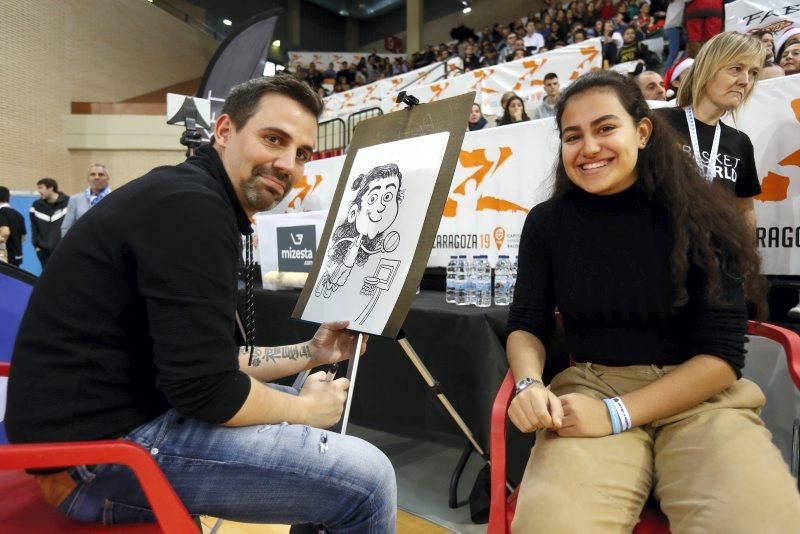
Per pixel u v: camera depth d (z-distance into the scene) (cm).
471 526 179
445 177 139
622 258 124
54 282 94
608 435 113
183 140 243
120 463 82
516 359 129
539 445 118
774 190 180
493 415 117
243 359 135
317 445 103
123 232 92
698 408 115
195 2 1444
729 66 163
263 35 368
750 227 124
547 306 140
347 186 175
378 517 105
